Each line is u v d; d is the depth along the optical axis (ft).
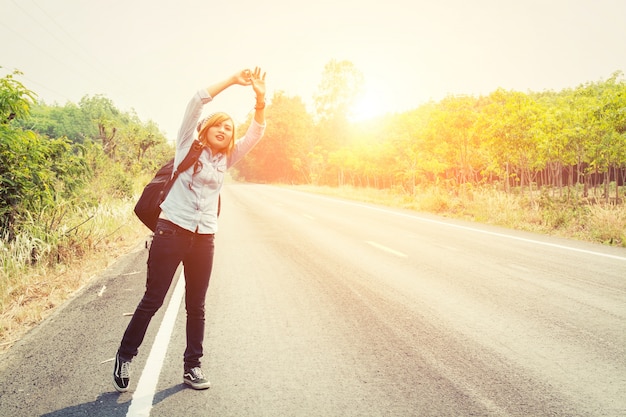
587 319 14.69
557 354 11.86
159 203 9.71
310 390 9.97
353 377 10.60
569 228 35.58
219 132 9.74
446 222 43.55
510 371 10.84
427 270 22.44
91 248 28.22
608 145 66.59
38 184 26.58
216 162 9.89
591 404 9.19
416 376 10.61
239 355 12.07
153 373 11.00
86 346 12.99
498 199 49.01
